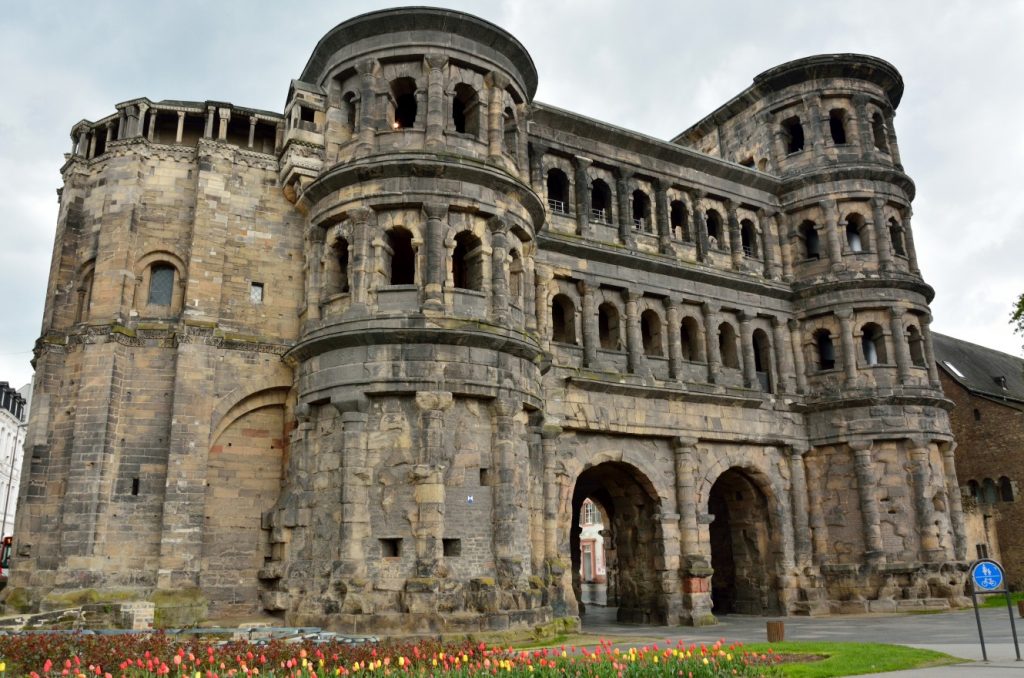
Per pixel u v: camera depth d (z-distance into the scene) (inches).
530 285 1526.8
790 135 2149.4
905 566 1800.0
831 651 989.8
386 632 1151.6
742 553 1910.7
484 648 896.9
